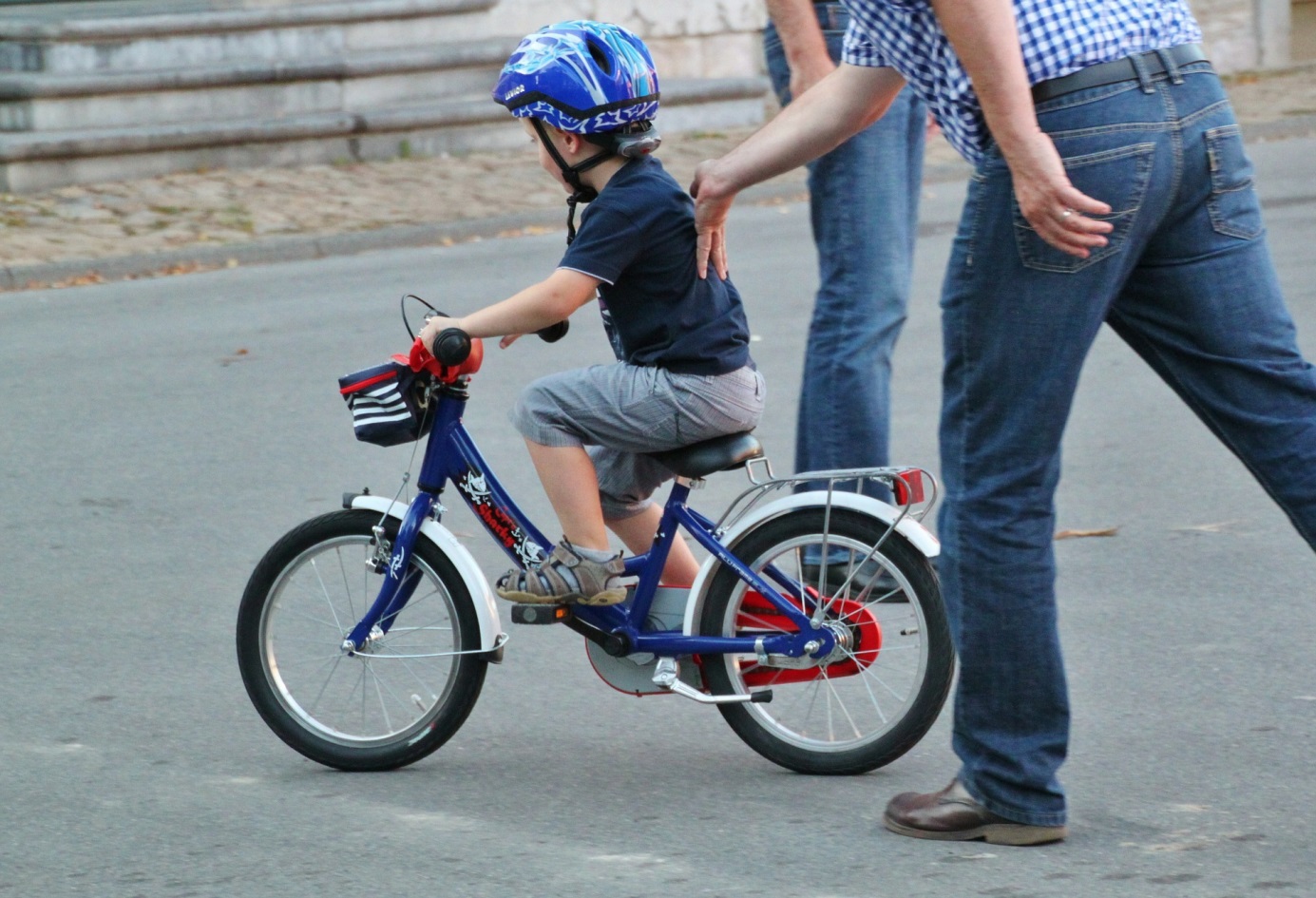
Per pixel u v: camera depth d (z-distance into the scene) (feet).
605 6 177.58
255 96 151.74
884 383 50.11
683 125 166.61
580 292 37.45
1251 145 153.28
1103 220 31.35
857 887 32.53
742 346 38.55
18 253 118.01
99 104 144.87
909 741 38.24
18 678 46.44
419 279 110.32
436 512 40.57
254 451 70.44
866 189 48.85
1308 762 37.78
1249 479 61.36
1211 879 32.09
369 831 36.32
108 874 34.37
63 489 65.62
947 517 33.60
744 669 39.96
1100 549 54.34
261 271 116.78
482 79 164.04
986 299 32.17
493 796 38.24
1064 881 32.30
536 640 48.62
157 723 43.27
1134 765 38.11
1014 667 33.35
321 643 41.81
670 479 40.52
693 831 35.78
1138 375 77.97
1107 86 30.96
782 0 47.01
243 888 33.50
